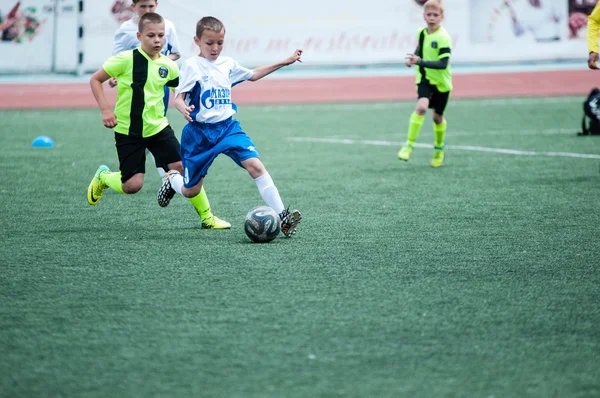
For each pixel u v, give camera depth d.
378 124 25.14
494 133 22.20
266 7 36.56
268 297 7.68
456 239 10.15
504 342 6.51
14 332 6.78
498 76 37.12
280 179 15.19
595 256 9.27
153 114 10.95
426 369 5.98
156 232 10.65
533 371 5.94
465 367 6.02
